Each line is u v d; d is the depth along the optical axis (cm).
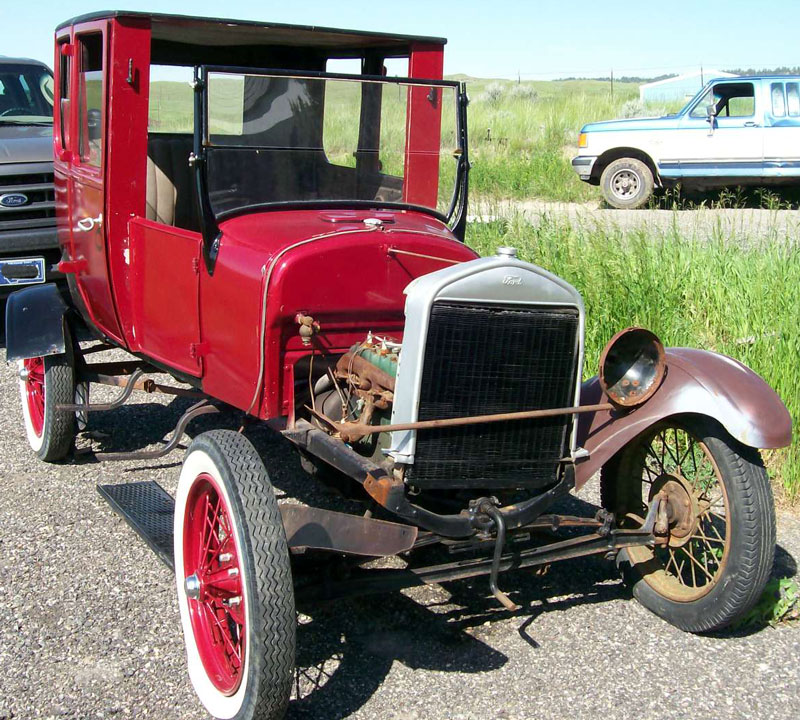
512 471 348
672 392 352
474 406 334
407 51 471
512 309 329
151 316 444
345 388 371
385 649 355
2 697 320
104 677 334
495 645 359
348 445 352
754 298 651
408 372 322
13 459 539
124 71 427
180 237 407
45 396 511
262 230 381
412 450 328
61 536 441
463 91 443
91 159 466
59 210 544
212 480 312
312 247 359
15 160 756
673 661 348
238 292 372
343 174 434
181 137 489
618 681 336
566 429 354
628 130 1442
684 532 365
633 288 662
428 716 315
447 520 328
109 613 375
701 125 1406
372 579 326
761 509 339
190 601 333
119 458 434
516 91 3155
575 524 360
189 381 437
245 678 290
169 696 325
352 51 506
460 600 393
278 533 290
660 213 1307
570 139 2080
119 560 419
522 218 934
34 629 362
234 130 393
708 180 1425
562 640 362
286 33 443
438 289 316
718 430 349
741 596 342
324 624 371
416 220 422
